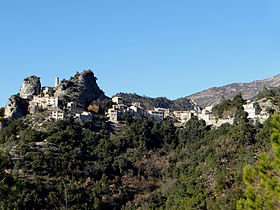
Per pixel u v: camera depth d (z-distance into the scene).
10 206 126.56
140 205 171.12
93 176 186.25
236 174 158.38
